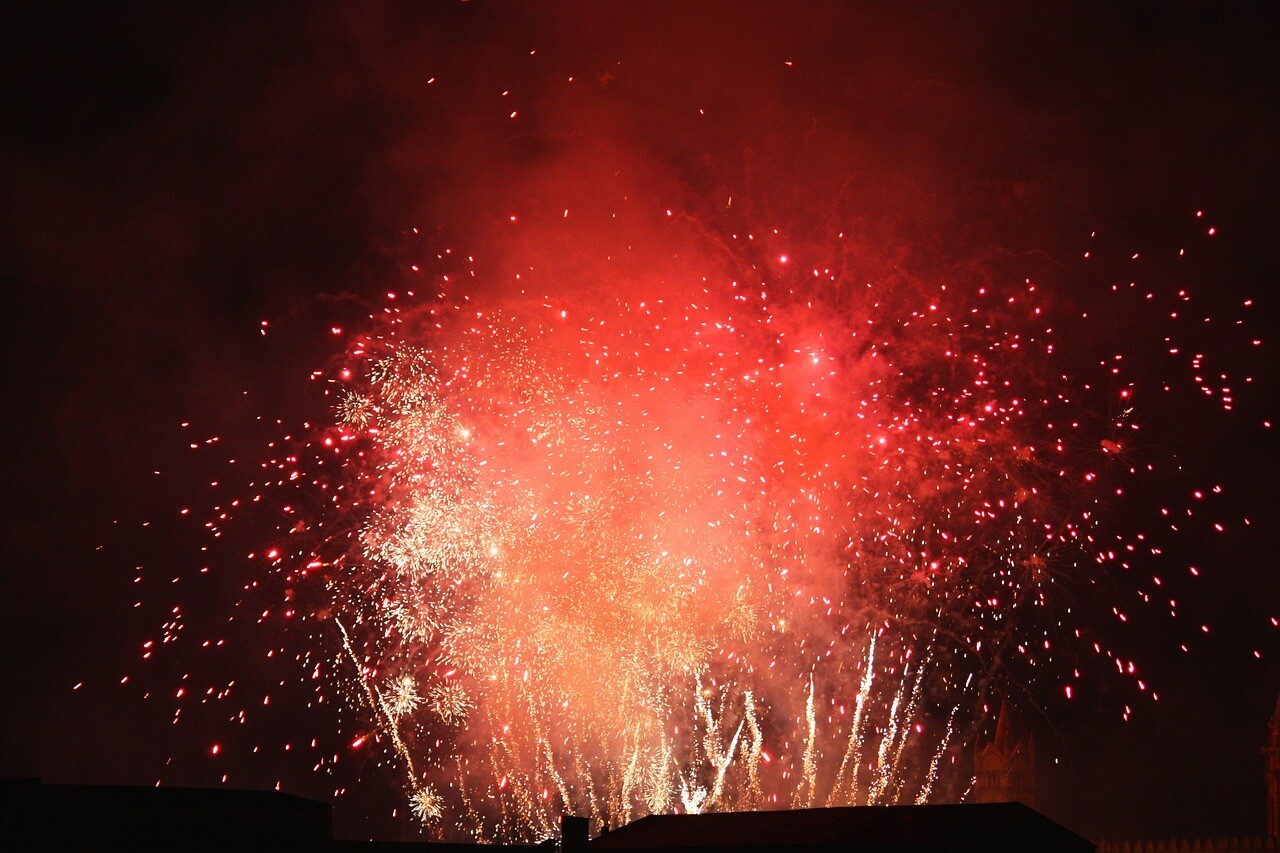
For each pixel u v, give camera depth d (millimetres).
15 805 45094
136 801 46844
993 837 42438
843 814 47000
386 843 50750
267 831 48531
